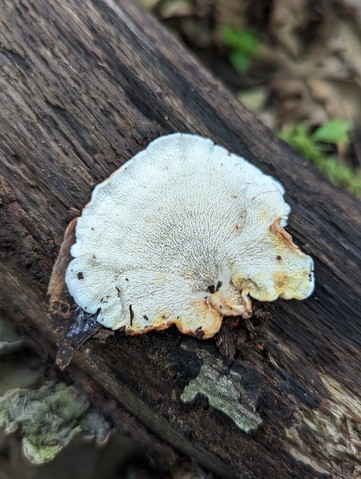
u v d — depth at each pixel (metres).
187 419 0.12
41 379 0.13
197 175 0.11
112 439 0.13
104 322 0.11
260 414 0.11
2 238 0.11
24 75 0.12
